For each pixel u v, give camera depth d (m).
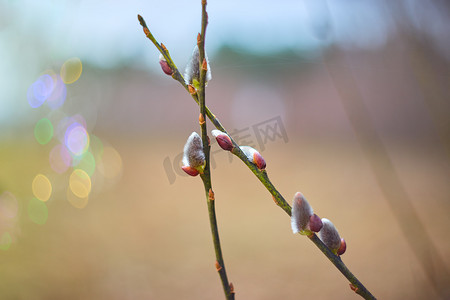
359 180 1.78
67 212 1.27
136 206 1.43
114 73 1.59
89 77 1.55
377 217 1.33
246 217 1.42
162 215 1.38
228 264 1.06
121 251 1.08
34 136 1.45
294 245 1.17
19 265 0.95
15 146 1.43
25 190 1.25
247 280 0.97
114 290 0.89
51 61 1.45
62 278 0.91
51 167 1.38
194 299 0.89
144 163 1.85
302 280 0.96
